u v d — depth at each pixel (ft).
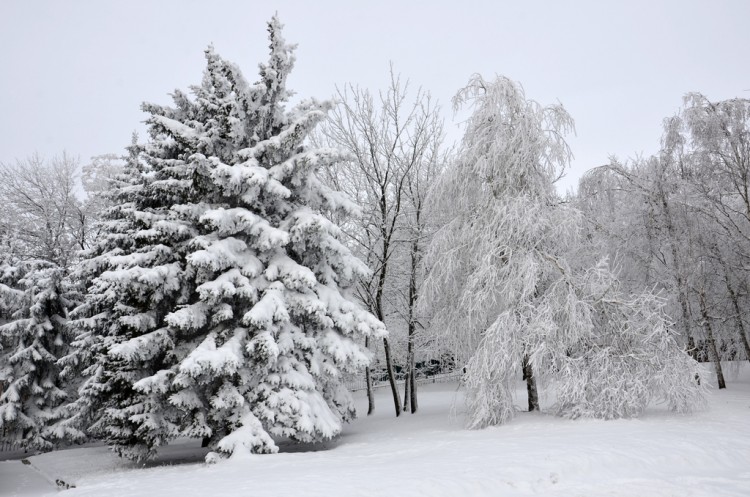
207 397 48.24
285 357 47.75
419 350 71.31
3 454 84.23
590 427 40.34
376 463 32.60
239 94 52.75
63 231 102.47
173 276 48.06
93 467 53.72
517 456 29.55
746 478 25.44
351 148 72.38
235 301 49.57
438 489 24.12
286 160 51.88
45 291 80.23
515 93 52.60
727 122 66.69
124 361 48.57
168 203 56.29
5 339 82.58
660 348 44.91
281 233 47.14
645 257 70.64
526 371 53.01
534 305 48.42
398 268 75.00
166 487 29.43
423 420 59.26
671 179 68.85
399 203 70.59
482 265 49.08
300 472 30.71
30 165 103.96
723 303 73.15
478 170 52.37
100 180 103.04
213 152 52.24
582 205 69.41
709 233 68.95
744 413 45.88
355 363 49.57
